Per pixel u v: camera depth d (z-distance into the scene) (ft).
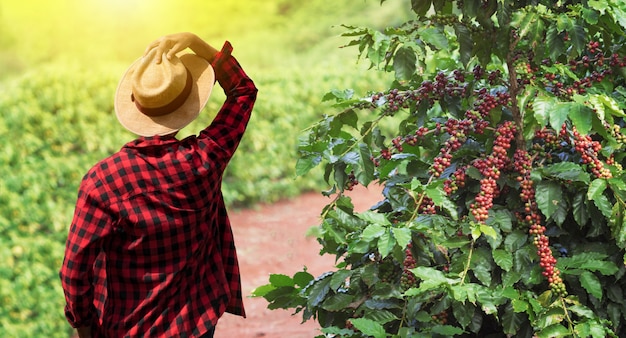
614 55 12.89
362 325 11.54
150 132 10.23
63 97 39.73
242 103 10.87
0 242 30.63
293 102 44.73
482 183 12.12
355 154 12.95
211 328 10.44
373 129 13.55
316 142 13.01
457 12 35.50
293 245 34.06
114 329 10.18
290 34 73.51
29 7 71.10
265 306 27.14
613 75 13.14
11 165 35.55
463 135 12.66
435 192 11.91
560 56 13.28
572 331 11.63
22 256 30.50
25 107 38.40
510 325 12.05
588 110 11.64
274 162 41.70
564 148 13.16
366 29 11.93
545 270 11.89
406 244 11.39
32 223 32.48
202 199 10.28
